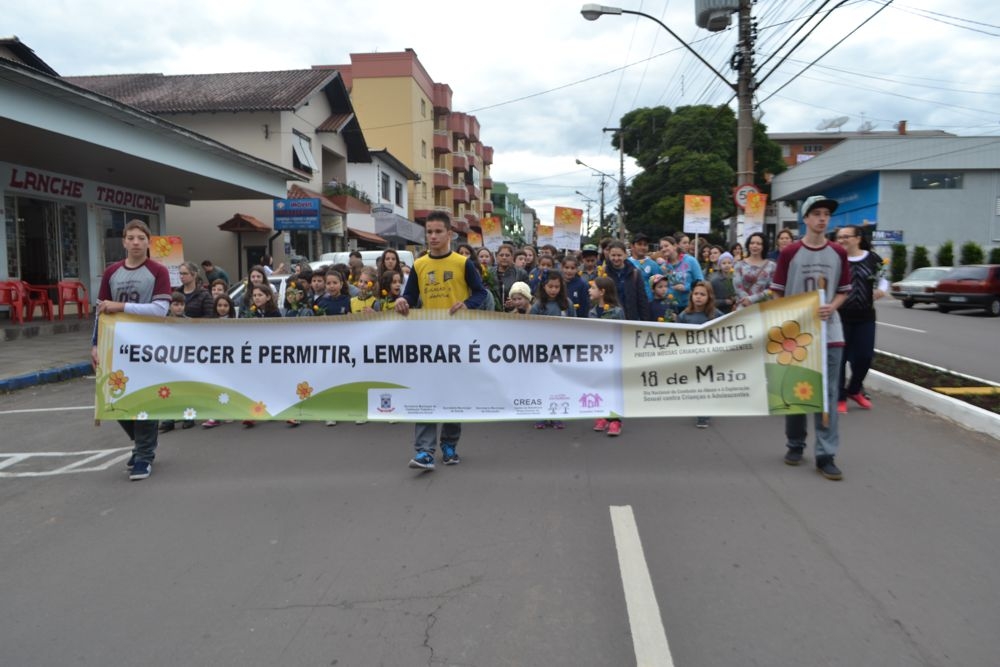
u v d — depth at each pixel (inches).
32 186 606.9
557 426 271.9
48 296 610.9
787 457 216.2
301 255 965.2
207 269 538.9
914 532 162.2
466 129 2069.4
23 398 353.1
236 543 161.6
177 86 1037.2
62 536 168.1
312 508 183.2
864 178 1501.0
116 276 216.4
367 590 138.0
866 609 128.0
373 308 304.5
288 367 219.3
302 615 129.1
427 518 174.4
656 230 1782.7
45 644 120.9
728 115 1659.7
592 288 264.5
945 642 117.3
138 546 161.2
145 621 127.9
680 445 240.4
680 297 329.7
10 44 697.6
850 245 279.3
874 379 340.2
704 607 129.5
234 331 219.0
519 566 147.2
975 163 1395.2
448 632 122.6
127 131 534.0
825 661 112.3
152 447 217.2
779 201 1884.8
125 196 729.6
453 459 221.0
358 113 1686.8
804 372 204.5
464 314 215.3
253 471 217.6
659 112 1879.9
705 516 173.2
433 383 216.1
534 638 120.3
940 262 1309.1
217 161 670.5
